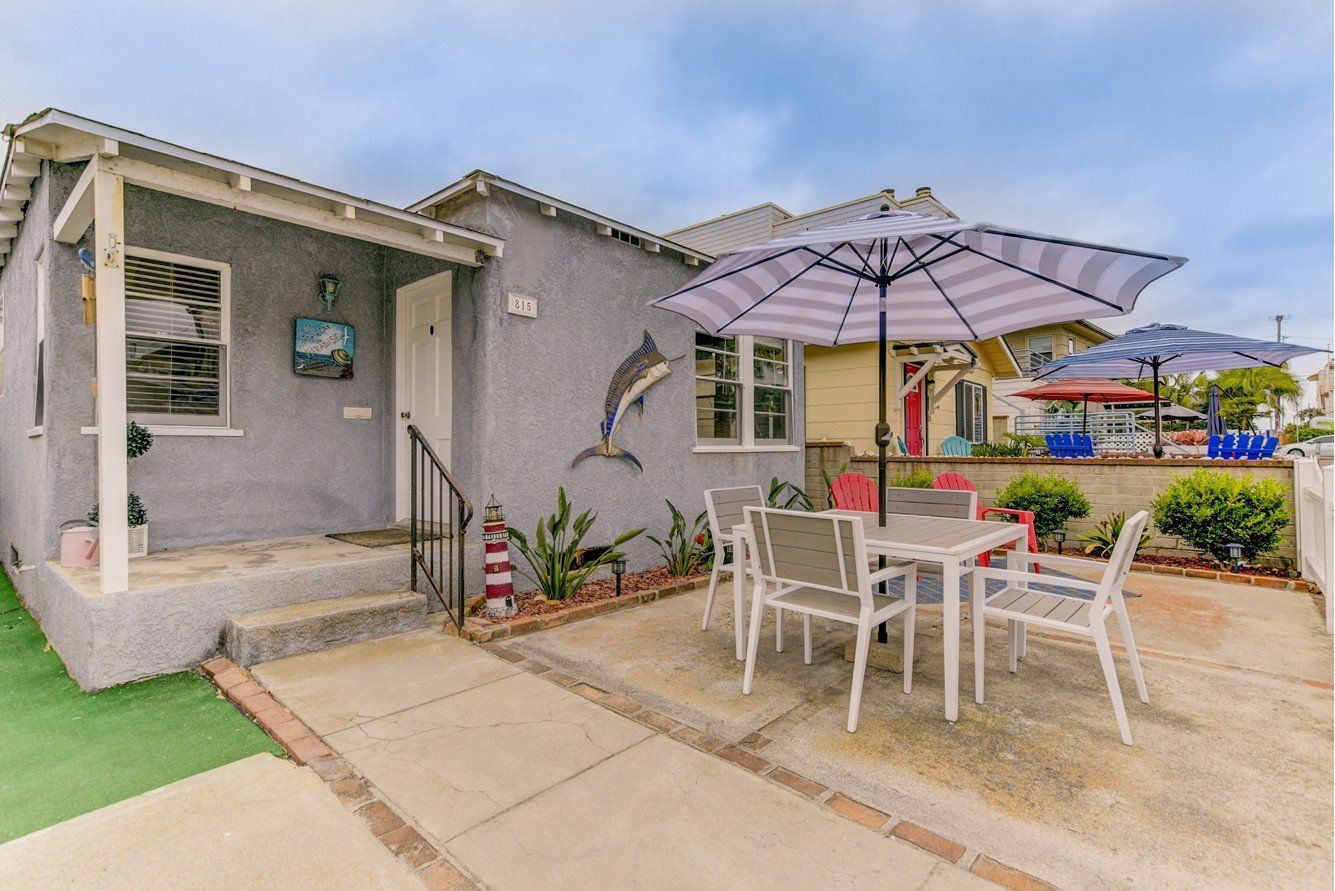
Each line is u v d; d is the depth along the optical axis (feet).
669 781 8.16
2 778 8.39
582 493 18.57
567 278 18.21
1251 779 8.14
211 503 16.60
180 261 16.10
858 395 35.73
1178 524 20.58
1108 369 31.40
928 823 7.27
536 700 10.61
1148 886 6.23
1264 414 95.14
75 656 11.72
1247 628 14.48
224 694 10.95
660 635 14.19
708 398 23.40
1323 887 6.18
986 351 43.62
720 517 15.14
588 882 6.34
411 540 15.56
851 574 9.78
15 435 19.33
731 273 12.27
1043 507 22.90
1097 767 8.46
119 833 7.05
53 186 14.29
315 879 6.37
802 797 7.80
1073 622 9.59
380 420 20.04
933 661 12.46
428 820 7.34
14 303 19.74
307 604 13.51
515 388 16.88
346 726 9.62
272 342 17.71
